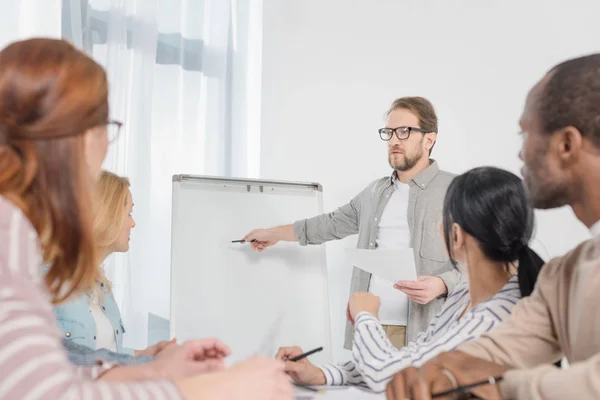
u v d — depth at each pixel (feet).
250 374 2.27
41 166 2.15
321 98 10.16
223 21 10.48
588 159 2.81
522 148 3.10
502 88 9.23
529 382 2.58
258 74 10.88
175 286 6.46
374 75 9.91
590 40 8.79
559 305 3.02
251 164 10.84
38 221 2.16
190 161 10.03
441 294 6.35
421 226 7.17
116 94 8.36
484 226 3.82
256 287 6.79
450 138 9.50
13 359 1.79
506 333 3.21
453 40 9.50
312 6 10.21
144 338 8.89
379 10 9.89
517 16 9.14
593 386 2.33
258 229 6.93
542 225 8.56
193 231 6.72
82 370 3.65
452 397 2.89
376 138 9.91
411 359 3.89
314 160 10.19
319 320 6.91
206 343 3.91
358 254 6.15
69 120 2.16
